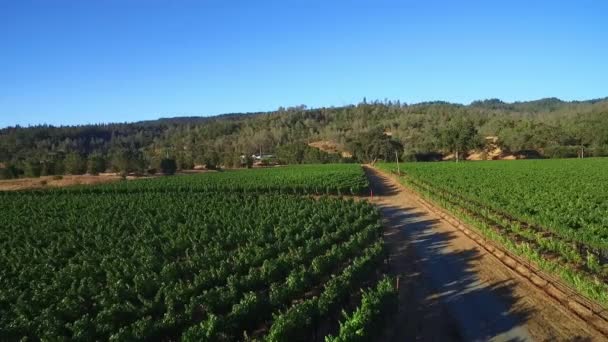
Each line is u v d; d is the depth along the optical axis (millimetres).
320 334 16922
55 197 58438
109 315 16656
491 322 17266
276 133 195000
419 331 16953
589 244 23844
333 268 23359
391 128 182875
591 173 60562
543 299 18906
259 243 28344
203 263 23625
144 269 22969
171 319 16094
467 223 34312
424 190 55031
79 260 25938
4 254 27766
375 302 16250
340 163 130250
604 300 17188
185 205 45625
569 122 133625
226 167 127812
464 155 128125
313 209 40438
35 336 15836
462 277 22875
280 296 18312
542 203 34812
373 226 31562
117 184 75125
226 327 15695
